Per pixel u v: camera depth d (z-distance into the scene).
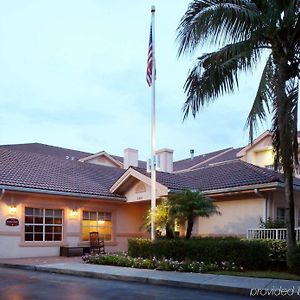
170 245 15.59
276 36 13.07
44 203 20.33
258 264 14.18
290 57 13.17
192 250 15.02
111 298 9.81
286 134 12.48
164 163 26.55
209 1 13.48
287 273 13.21
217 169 22.62
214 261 14.50
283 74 12.90
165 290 11.16
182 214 16.09
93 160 33.66
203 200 16.42
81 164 25.81
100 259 16.34
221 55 13.40
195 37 13.16
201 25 12.98
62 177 22.33
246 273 13.29
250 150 26.12
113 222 23.03
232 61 13.32
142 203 23.69
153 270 14.31
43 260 18.08
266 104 12.71
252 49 13.18
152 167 17.23
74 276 13.88
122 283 12.40
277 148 13.73
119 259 15.83
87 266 15.41
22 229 19.41
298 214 19.33
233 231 19.12
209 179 21.23
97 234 21.42
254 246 14.18
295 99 12.66
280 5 12.44
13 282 12.26
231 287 10.98
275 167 13.98
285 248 14.49
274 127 13.70
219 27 13.03
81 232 21.64
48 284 11.92
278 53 13.09
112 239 22.86
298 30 12.87
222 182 20.00
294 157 12.92
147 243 16.31
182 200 16.39
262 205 18.23
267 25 12.71
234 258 14.22
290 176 13.11
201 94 13.74
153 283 12.37
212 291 11.11
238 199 19.23
